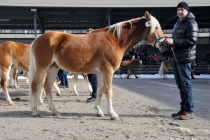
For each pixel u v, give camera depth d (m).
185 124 4.75
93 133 4.11
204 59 28.08
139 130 4.29
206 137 3.89
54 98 8.33
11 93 10.08
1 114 5.68
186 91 5.10
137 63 21.53
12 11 22.12
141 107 6.58
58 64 5.16
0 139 3.83
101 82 5.35
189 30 4.95
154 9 23.08
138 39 5.35
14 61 7.65
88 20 26.75
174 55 5.10
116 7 21.31
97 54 5.04
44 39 5.14
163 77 22.08
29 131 4.25
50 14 23.78
